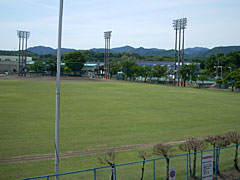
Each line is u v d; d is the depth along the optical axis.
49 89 69.44
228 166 19.23
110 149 23.50
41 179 16.80
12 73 160.88
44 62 161.25
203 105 51.28
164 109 45.50
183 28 105.94
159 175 17.20
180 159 20.39
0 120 33.00
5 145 23.62
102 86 87.25
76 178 17.08
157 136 28.36
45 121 33.28
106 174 17.75
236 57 184.62
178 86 103.00
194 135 29.17
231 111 45.31
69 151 22.66
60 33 15.05
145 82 125.81
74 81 109.56
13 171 18.06
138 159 20.88
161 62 171.38
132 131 30.19
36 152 22.06
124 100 54.81
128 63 132.38
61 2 14.87
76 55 182.12
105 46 155.25
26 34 144.25
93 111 41.50
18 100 48.59
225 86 95.81
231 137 19.39
